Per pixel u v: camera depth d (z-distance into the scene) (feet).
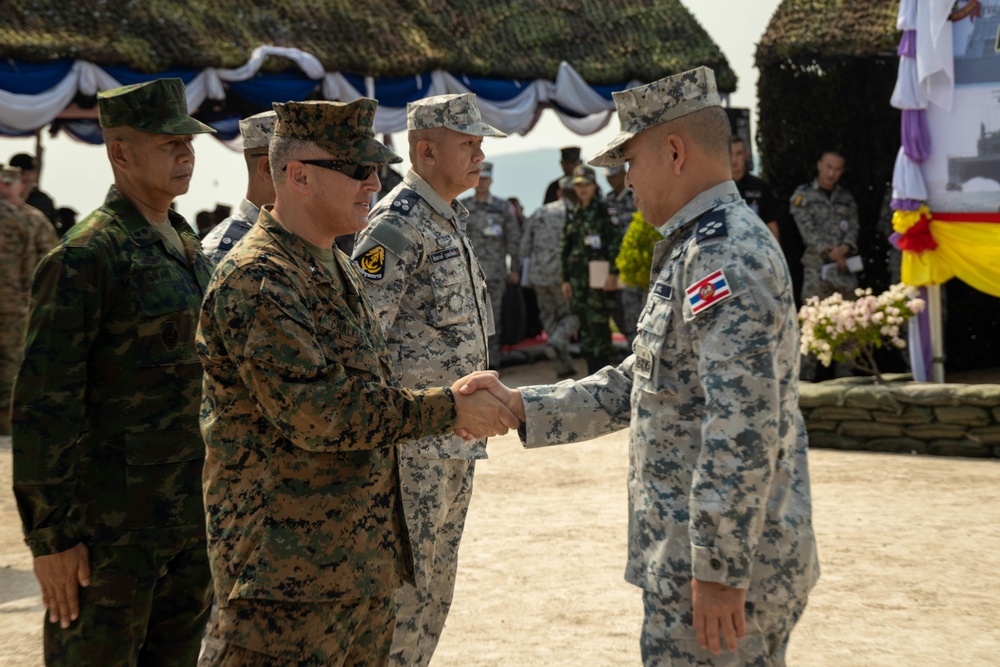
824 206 33.09
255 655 7.95
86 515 9.48
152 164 9.96
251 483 8.04
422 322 12.19
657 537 8.60
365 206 8.67
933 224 26.81
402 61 39.09
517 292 41.98
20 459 9.09
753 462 7.93
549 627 14.78
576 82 42.60
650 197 9.09
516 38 43.04
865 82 34.91
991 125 26.00
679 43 45.16
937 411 24.98
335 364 8.12
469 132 12.21
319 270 8.38
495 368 41.11
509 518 20.66
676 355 8.59
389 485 8.61
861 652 13.69
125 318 9.62
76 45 32.40
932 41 26.00
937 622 14.67
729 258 8.18
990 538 18.40
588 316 36.83
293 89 37.42
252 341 7.79
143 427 9.63
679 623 8.46
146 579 9.61
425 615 12.17
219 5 37.17
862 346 27.78
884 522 19.53
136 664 9.70
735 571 7.95
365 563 8.20
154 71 33.91
